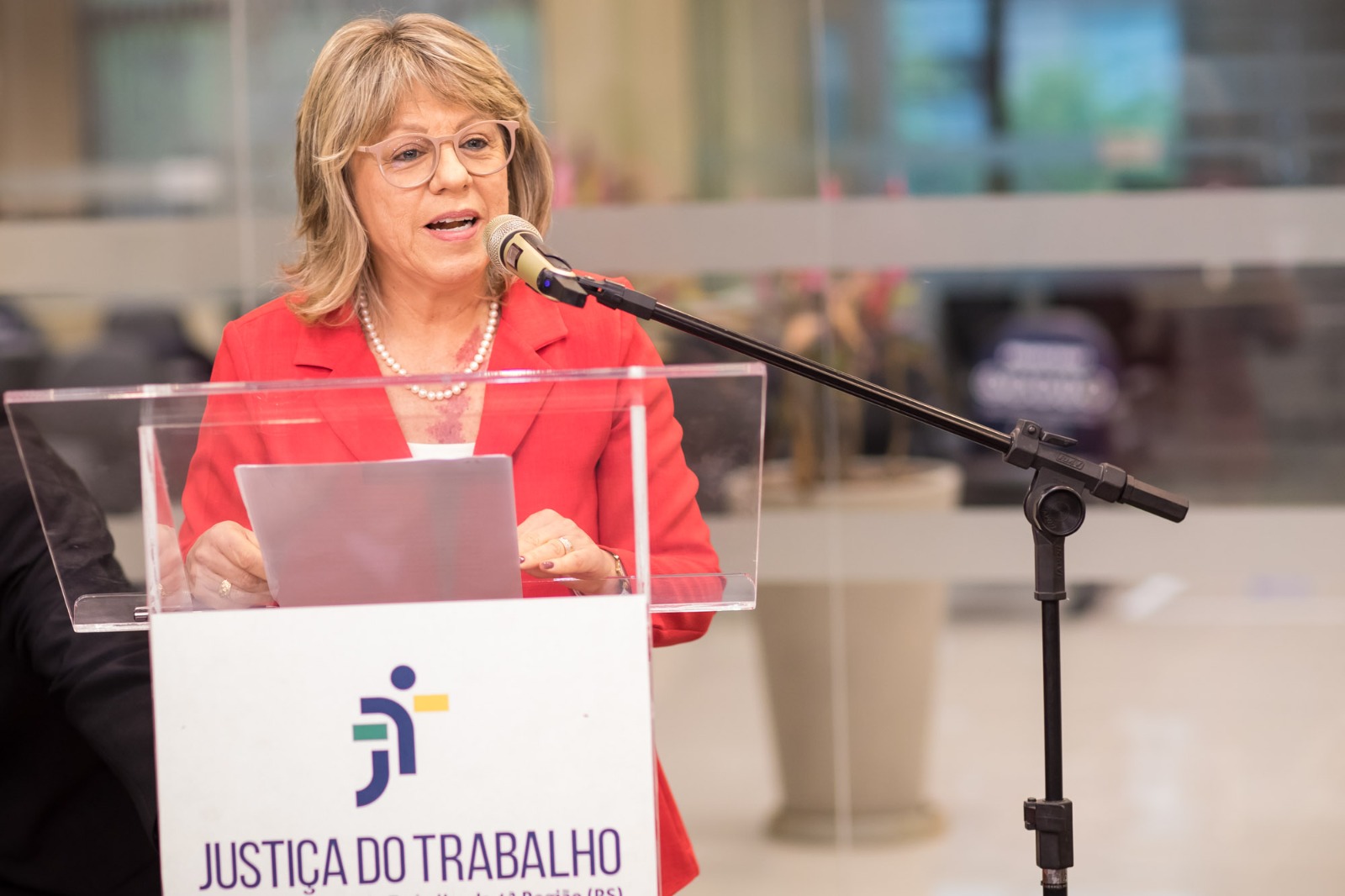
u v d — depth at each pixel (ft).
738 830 23.82
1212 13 22.39
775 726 23.73
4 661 10.85
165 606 8.87
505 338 11.78
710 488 9.36
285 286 12.50
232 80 23.56
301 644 8.23
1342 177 22.26
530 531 8.91
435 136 11.00
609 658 8.25
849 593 23.47
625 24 23.26
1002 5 22.72
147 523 8.71
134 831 11.46
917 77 22.93
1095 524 22.90
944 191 22.97
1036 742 23.21
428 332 11.77
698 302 23.44
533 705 8.25
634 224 23.41
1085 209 22.72
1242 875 22.77
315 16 23.48
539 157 12.03
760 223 23.29
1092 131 22.70
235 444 8.79
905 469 23.22
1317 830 22.58
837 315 23.25
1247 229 22.44
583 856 8.25
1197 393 22.62
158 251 23.73
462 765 8.23
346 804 8.23
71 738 11.26
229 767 8.25
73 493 9.02
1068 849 9.94
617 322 12.02
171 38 23.59
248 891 8.25
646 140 23.35
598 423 9.00
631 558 9.12
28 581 10.53
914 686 23.47
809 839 23.65
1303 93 22.26
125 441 8.88
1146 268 22.65
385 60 11.00
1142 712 22.89
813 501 23.47
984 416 23.06
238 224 23.66
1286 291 22.41
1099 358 22.84
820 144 23.12
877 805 23.56
